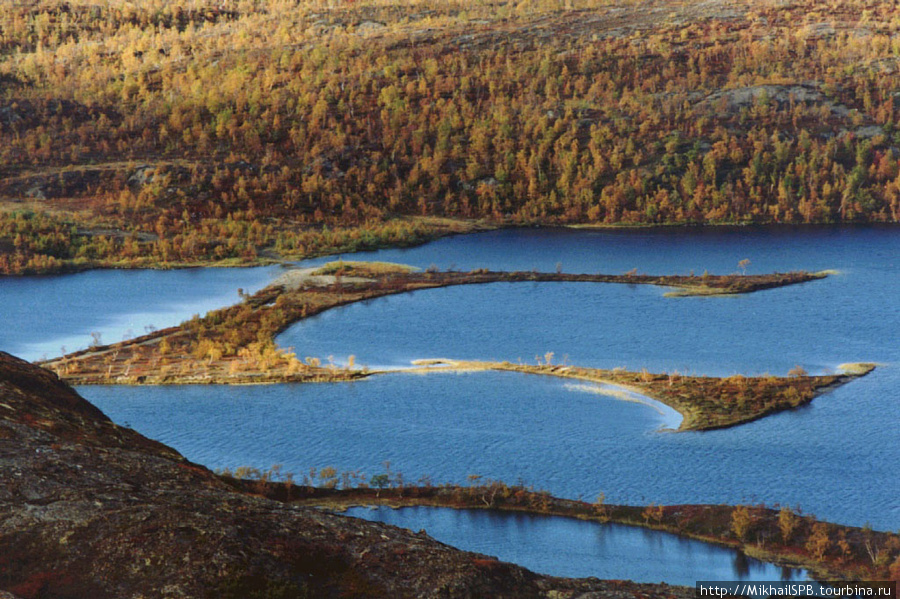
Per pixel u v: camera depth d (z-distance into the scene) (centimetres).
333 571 9056
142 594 8400
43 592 8412
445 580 9000
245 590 8544
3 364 13062
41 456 10406
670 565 15788
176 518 9344
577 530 17400
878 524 17650
